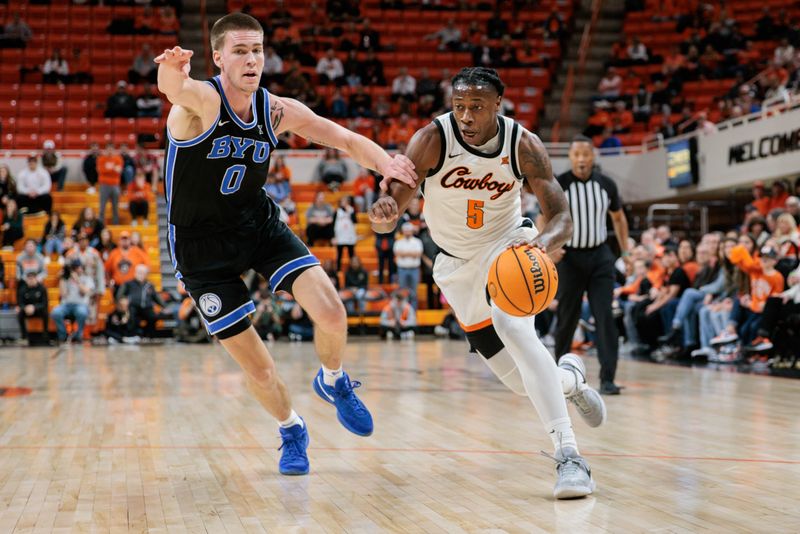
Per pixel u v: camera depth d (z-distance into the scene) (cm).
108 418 555
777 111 1316
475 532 283
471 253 360
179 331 1330
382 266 1495
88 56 1877
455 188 345
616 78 1838
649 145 1659
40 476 378
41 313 1314
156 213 1596
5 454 430
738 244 898
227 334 361
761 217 993
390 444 452
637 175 1666
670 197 1583
